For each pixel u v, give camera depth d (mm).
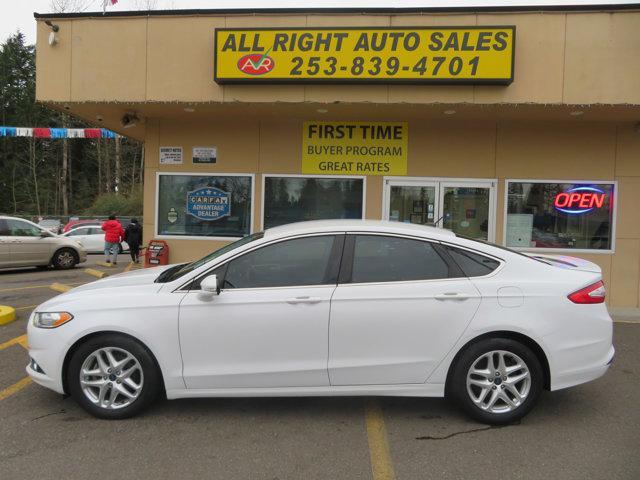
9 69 59094
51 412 4281
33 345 4160
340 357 3998
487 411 4027
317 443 3760
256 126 9195
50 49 8312
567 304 4020
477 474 3334
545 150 8898
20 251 14180
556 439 3840
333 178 9164
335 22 7953
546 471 3375
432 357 3990
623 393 4812
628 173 8812
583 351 4023
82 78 8281
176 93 8141
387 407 4445
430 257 4156
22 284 11836
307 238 4203
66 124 49625
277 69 7840
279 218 9227
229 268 4137
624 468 3414
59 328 4066
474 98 7793
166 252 9227
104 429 3967
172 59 8141
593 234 8898
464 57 7621
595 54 7676
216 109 8570
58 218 34781
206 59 8102
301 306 3986
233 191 9281
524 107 7922
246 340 3990
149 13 8156
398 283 4051
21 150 55781
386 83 7789
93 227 23016
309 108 8344
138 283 4414
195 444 3736
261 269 4137
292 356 4004
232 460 3508
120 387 4105
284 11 7984
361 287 4035
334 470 3381
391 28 7676
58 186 54344
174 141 9305
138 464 3447
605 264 8867
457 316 3975
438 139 9016
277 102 8031
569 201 8914
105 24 8234
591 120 8766
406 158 9055
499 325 3951
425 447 3703
